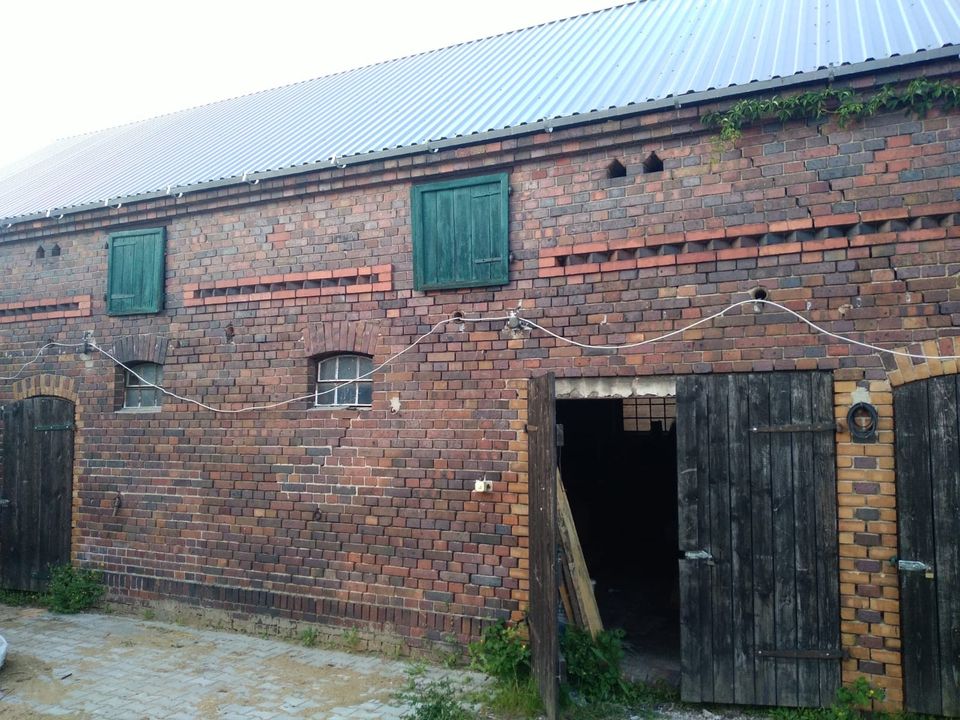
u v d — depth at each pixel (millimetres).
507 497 6578
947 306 5285
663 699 5891
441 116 7992
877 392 5449
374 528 7137
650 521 11359
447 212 6957
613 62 7992
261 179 7738
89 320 8977
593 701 5781
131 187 9172
